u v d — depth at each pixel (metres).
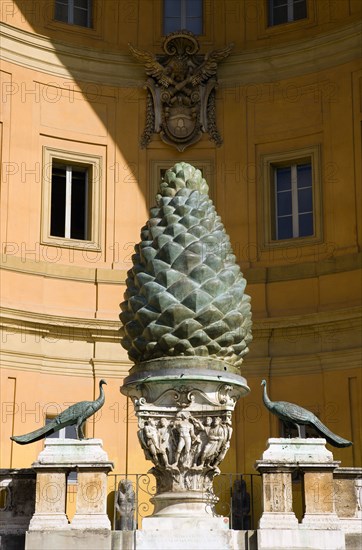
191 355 12.35
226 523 12.52
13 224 22.83
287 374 22.52
